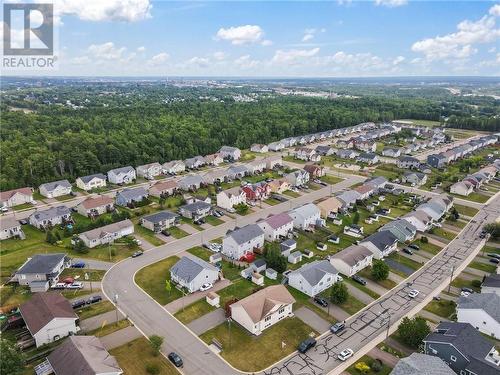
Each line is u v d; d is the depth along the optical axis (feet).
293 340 175.63
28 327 168.66
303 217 292.20
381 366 159.63
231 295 207.51
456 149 544.21
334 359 164.35
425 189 403.34
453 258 255.91
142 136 504.84
